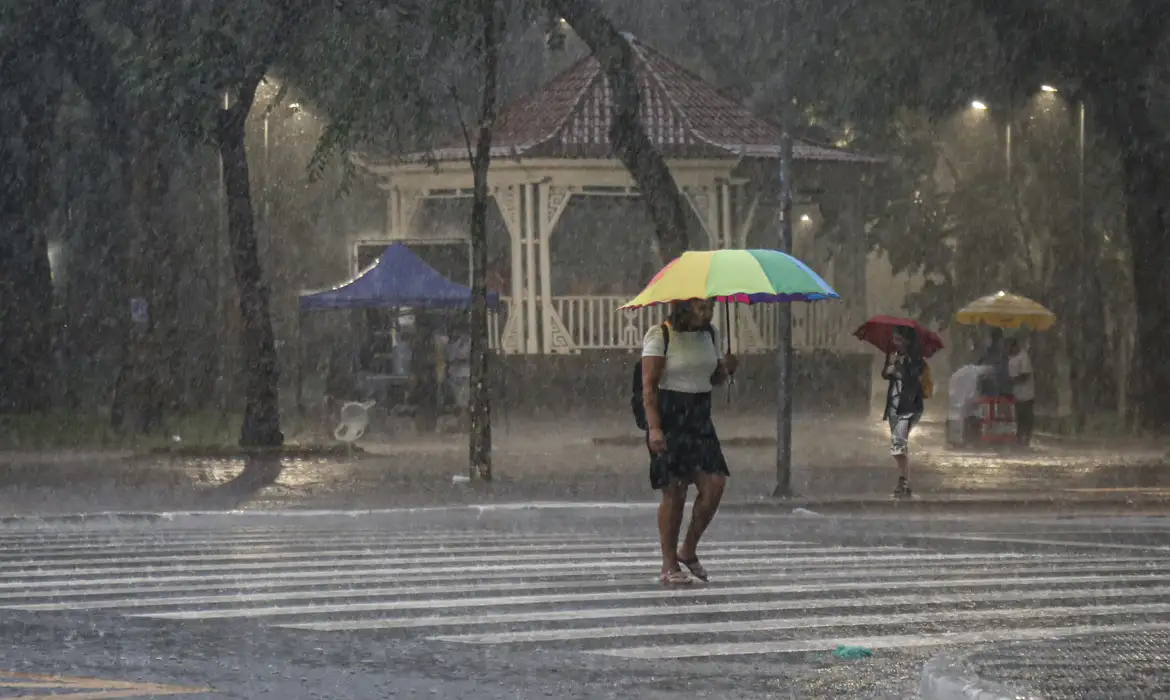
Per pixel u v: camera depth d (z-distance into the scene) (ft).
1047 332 294.46
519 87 341.62
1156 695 52.80
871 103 255.50
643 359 89.35
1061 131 276.41
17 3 246.88
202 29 183.52
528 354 254.88
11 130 268.00
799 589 87.76
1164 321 236.22
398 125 175.01
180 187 303.48
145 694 58.95
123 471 178.19
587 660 66.39
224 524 134.31
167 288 243.81
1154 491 152.35
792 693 59.52
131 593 87.51
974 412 209.97
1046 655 61.87
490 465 161.58
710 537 119.34
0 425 248.52
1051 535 122.52
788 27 235.40
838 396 271.49
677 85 269.64
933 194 300.20
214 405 302.86
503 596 85.35
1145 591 86.79
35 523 131.44
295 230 350.64
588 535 122.11
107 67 254.68
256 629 74.79
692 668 64.59
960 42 243.40
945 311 303.89
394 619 77.61
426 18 164.45
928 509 142.41
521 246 254.68
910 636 71.82
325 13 172.76
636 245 292.61
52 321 291.58
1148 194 237.86
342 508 140.05
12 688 59.93
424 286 227.20
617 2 361.30
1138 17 227.81
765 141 261.03
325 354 309.01
